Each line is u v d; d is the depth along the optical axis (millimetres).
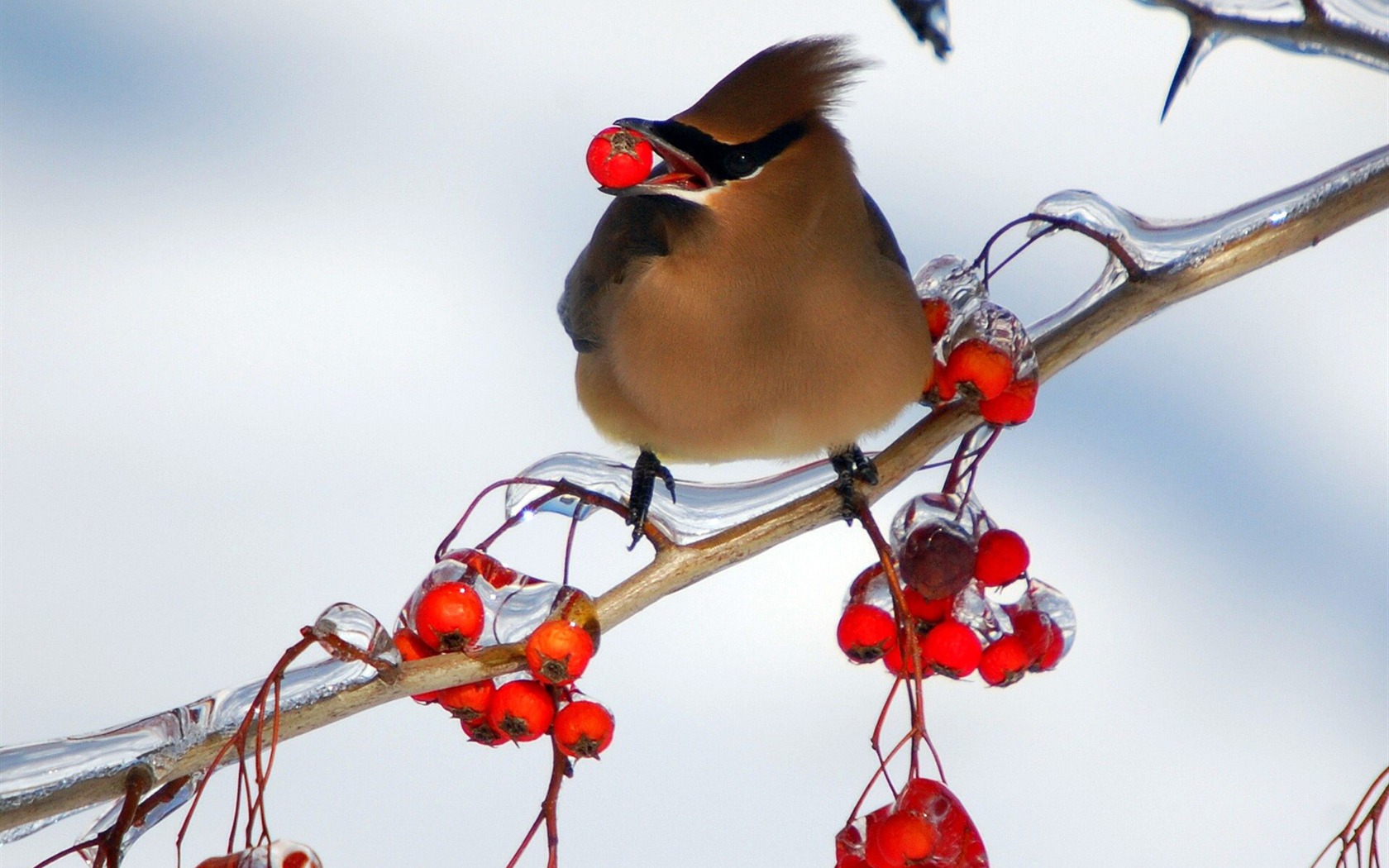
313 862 2924
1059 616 2980
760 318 3031
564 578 2971
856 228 3031
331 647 2936
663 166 3076
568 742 2947
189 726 2943
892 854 2936
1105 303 3000
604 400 3066
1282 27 2967
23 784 2934
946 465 2996
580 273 3072
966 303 3006
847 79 3027
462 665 2947
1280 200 2998
